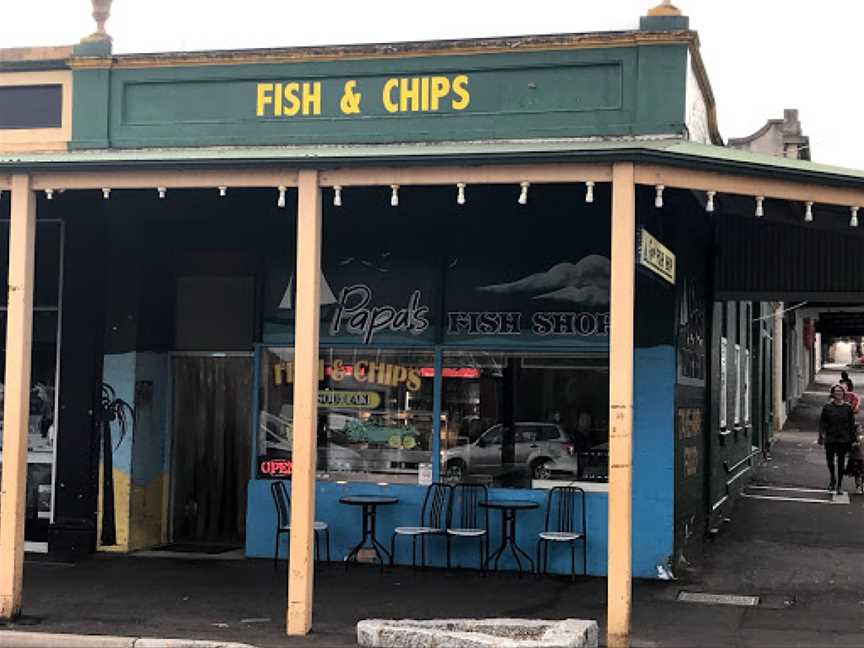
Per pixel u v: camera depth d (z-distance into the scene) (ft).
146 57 34.76
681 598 31.48
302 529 27.14
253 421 38.01
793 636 27.14
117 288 38.63
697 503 39.37
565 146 27.61
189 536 40.34
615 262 25.29
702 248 40.91
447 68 32.91
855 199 26.48
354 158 26.76
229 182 27.89
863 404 113.09
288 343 37.83
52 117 35.68
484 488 35.91
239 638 26.71
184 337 40.32
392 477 36.94
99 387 38.45
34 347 38.99
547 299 35.91
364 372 37.40
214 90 34.65
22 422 28.73
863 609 30.32
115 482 38.34
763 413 71.72
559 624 24.88
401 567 36.09
